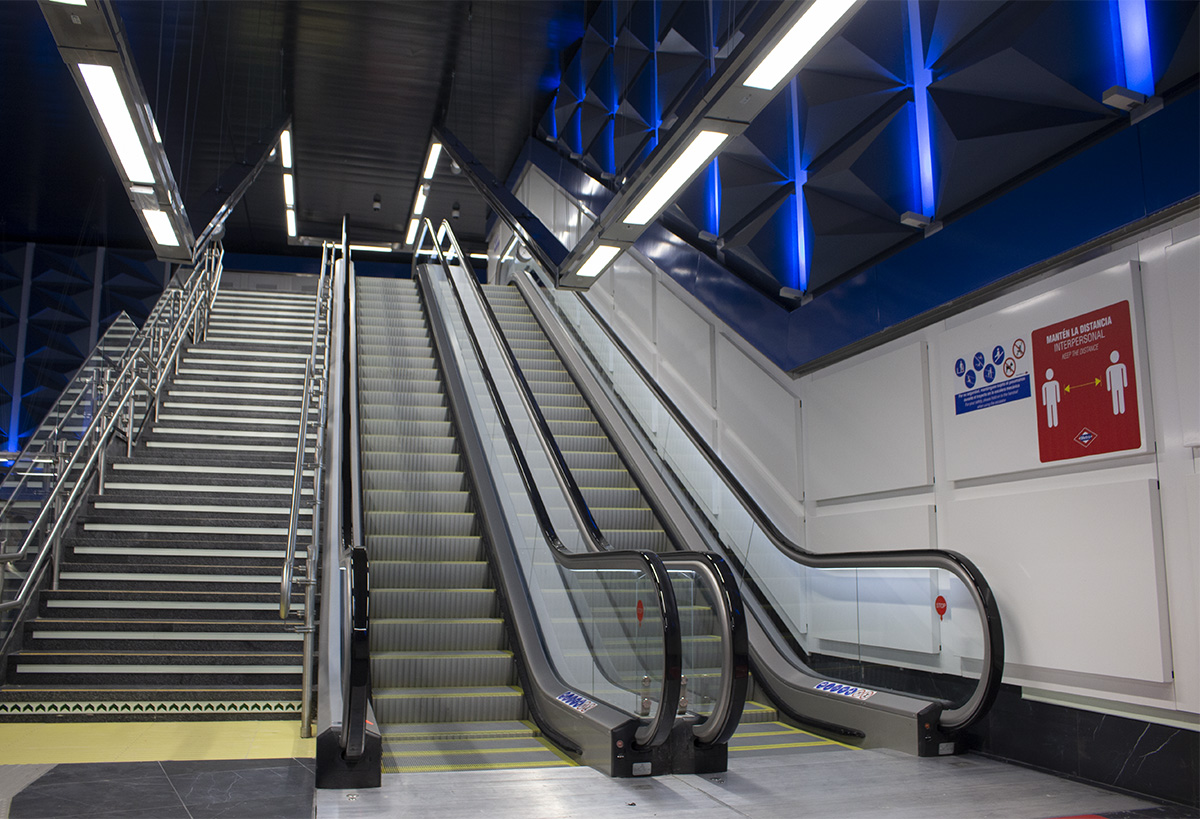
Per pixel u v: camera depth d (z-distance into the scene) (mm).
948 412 4918
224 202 7723
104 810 2980
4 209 13078
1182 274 3617
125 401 6953
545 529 5262
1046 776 3861
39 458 5848
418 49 10742
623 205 5203
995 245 4582
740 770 3846
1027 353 4375
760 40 3494
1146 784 3529
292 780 3424
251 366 8898
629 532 6492
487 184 9570
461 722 4871
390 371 8977
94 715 4664
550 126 12742
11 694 4707
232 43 10250
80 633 5199
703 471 6512
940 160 4871
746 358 7031
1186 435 3551
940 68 4977
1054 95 4141
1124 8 3885
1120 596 3734
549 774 3643
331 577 4602
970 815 3203
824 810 3217
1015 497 4359
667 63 8352
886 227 5438
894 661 4742
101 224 13680
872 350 5676
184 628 5285
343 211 15836
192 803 3082
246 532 6234
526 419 8164
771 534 5504
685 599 4641
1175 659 3512
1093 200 3994
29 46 9164
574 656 4770
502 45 10844
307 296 11859
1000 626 4000
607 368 8828
